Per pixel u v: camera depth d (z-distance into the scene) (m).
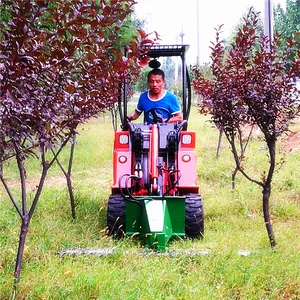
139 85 26.41
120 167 5.82
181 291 3.96
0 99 2.91
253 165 9.85
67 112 3.73
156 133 5.70
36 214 6.40
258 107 4.93
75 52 3.62
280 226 6.07
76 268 4.23
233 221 6.35
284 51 4.98
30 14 3.10
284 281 4.16
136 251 4.68
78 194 7.32
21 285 3.82
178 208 5.33
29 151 3.41
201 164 10.24
